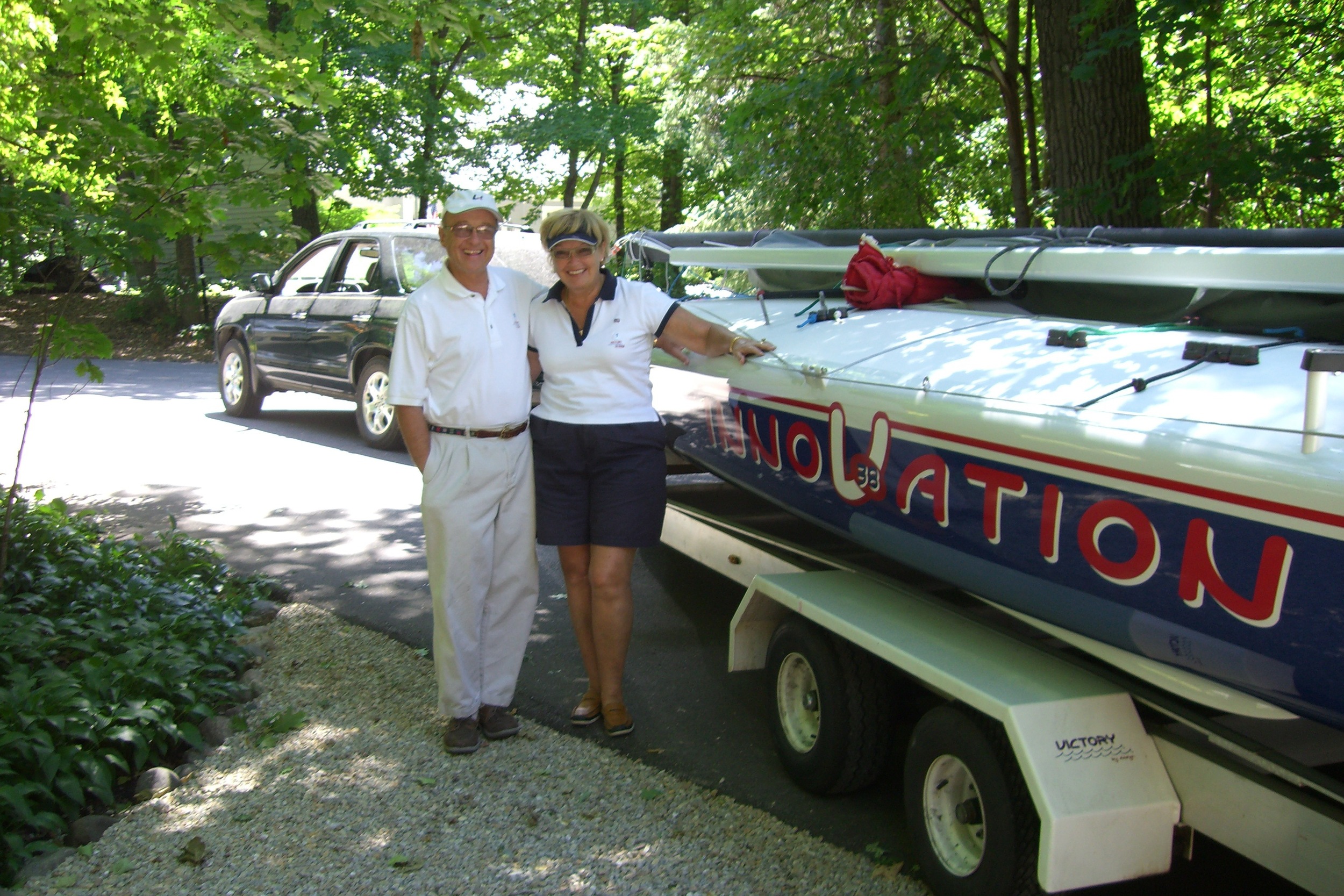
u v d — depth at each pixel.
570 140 18.55
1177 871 3.01
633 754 3.73
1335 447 2.10
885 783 3.51
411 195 18.44
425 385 3.56
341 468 8.21
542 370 3.76
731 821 3.23
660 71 15.68
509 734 3.81
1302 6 7.67
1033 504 2.73
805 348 3.90
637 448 3.70
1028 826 2.56
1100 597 2.58
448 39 5.02
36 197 3.83
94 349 4.10
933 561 3.17
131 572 4.83
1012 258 3.62
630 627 3.84
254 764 3.56
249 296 10.41
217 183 4.13
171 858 3.00
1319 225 7.73
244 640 4.60
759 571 4.24
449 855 3.04
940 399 3.04
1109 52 6.97
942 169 11.09
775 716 3.57
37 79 4.31
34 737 3.15
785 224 10.88
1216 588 2.27
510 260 8.77
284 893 2.85
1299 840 2.23
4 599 4.10
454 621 3.62
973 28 9.02
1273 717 2.33
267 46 4.26
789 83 9.81
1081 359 2.92
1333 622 2.05
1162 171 6.89
